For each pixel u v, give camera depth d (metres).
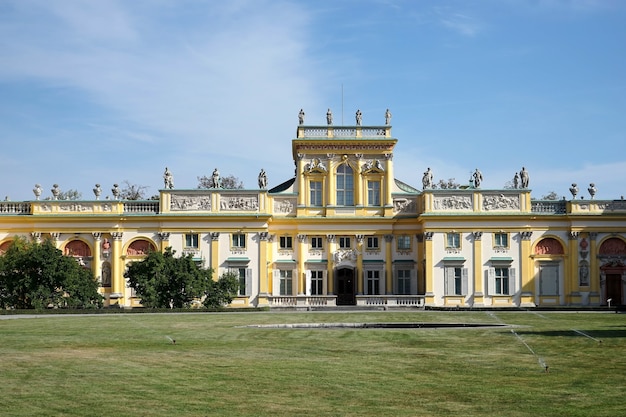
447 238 89.44
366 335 43.81
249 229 89.62
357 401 24.05
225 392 25.36
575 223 89.06
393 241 91.94
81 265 88.94
